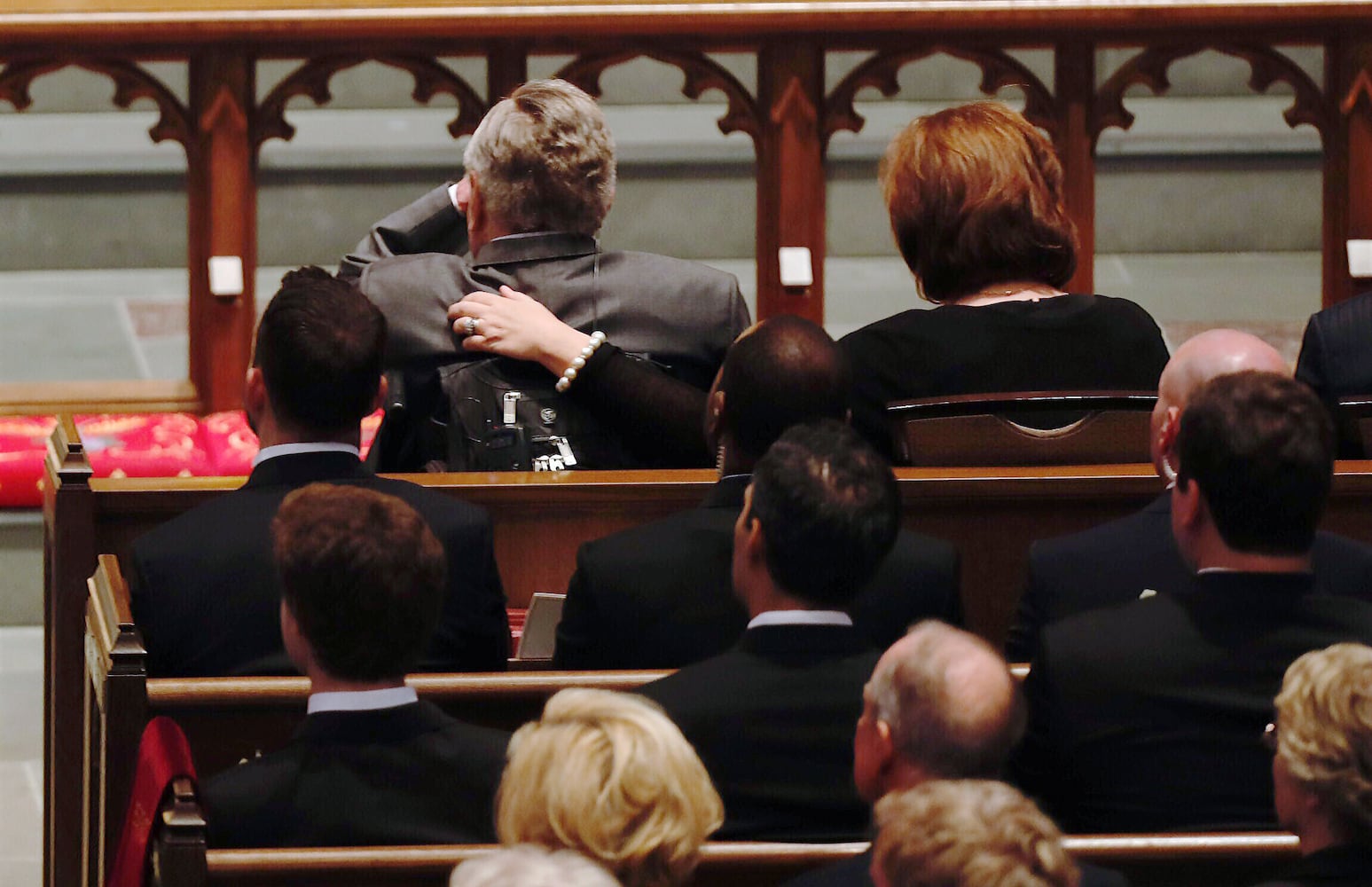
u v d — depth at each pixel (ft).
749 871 29.99
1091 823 32.96
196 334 77.97
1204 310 92.38
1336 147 75.56
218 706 35.60
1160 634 32.73
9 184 97.14
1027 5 72.95
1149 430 44.55
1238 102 101.19
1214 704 32.24
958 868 20.40
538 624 42.63
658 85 102.17
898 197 46.19
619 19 72.64
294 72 75.25
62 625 42.39
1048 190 45.83
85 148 98.27
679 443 46.68
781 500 32.19
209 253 76.64
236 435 75.25
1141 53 75.05
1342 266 75.92
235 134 75.25
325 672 31.07
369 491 31.58
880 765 27.99
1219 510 32.76
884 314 92.22
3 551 72.74
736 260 97.35
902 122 101.14
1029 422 44.09
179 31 72.64
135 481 43.14
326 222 96.53
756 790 31.76
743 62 102.83
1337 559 37.01
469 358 47.60
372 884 29.32
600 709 24.80
